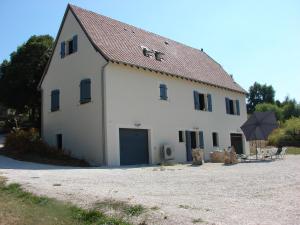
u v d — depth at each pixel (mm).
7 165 17781
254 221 6348
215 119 29516
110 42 23078
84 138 21844
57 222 6754
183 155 25406
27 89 34969
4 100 36031
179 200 8344
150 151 22844
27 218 6965
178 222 6359
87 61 22312
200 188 10312
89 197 8359
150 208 7199
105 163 20062
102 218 6906
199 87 28250
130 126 21703
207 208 7414
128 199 7996
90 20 24172
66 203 7957
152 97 23578
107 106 20578
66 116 23594
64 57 24438
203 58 33781
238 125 32562
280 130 44938
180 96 26016
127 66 22172
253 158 25328
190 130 26469
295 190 9641
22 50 35312
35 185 10266
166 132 24250
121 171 15703
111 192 9148
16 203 8234
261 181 11492
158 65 24609
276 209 7305
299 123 44875
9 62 37188
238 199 8500
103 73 20906
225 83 31562
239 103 33406
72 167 18516
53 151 22062
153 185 10992
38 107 36938
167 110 24625
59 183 11008
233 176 13047
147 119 22906
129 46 24297
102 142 20438
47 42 36094
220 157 22875
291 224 6145
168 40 31125
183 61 29016
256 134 23109
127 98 21812
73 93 23219
